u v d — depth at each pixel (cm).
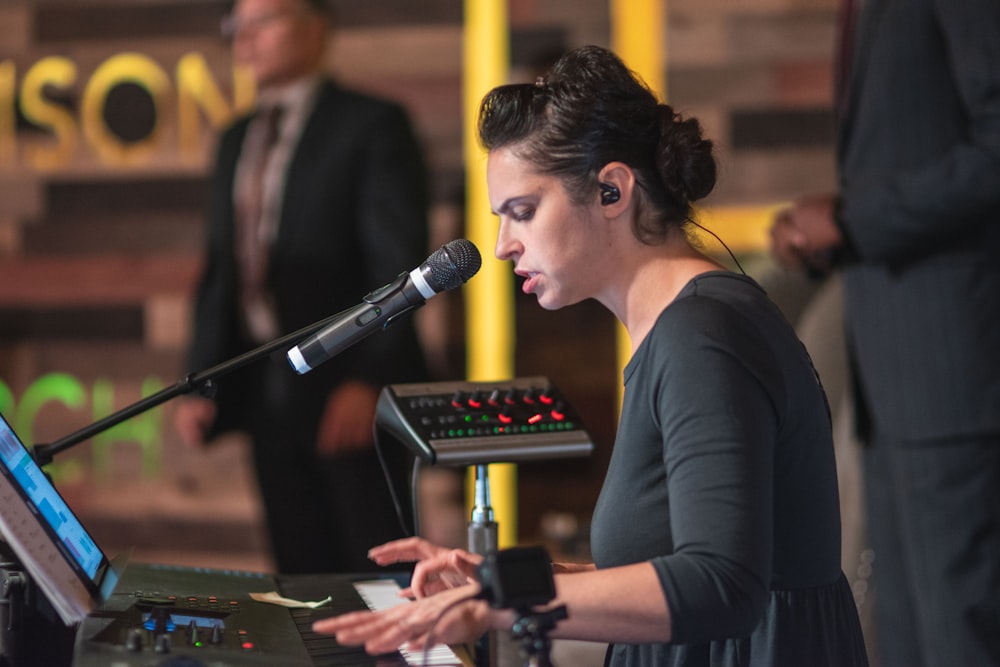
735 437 210
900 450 416
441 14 698
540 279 243
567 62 245
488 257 691
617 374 683
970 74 395
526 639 196
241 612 253
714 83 673
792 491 233
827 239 421
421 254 543
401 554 270
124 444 729
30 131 734
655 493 232
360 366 523
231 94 719
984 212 395
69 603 212
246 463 720
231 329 557
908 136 411
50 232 735
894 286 415
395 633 204
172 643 219
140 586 264
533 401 289
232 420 557
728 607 200
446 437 274
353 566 534
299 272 543
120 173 729
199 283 565
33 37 731
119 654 207
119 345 732
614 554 237
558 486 682
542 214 238
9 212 738
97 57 729
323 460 538
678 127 241
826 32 665
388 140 548
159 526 725
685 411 214
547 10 689
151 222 728
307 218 543
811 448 233
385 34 702
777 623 237
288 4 556
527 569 199
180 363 728
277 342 265
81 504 730
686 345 219
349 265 547
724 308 224
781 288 596
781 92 669
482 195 693
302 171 547
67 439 270
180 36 722
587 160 236
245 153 561
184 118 723
